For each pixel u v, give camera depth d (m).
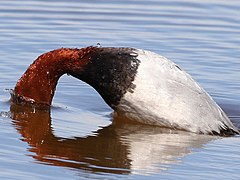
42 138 11.41
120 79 11.80
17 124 11.95
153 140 11.59
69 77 14.52
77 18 18.23
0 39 16.44
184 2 19.86
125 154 10.99
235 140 11.84
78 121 12.38
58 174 9.96
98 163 10.54
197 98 12.06
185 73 12.20
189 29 17.86
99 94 13.05
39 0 19.52
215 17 18.83
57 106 13.04
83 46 16.22
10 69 14.61
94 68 11.91
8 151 10.70
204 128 12.05
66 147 11.12
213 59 15.95
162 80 11.89
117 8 19.17
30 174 9.85
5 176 9.69
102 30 17.47
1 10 18.53
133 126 12.20
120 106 12.02
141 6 19.41
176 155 10.96
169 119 11.95
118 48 12.00
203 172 10.23
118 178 9.95
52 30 17.27
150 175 10.09
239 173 10.21
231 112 13.34
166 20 18.42
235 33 17.78
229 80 14.77
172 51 16.30
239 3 19.92
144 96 11.82
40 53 15.66
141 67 11.83
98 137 11.65
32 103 12.62
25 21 17.81
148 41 16.86
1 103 12.78
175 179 9.92
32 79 12.56
